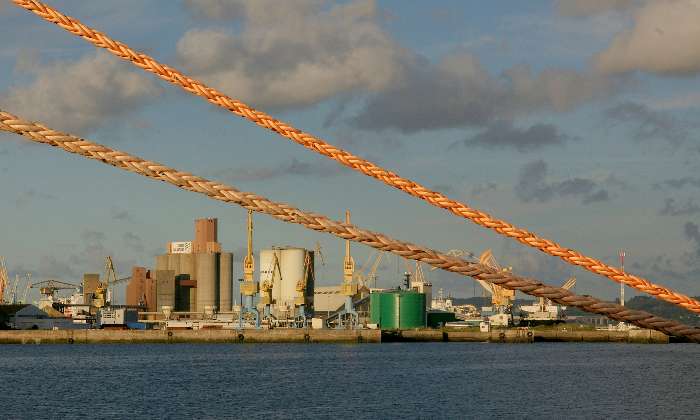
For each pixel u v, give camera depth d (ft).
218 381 447.83
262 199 27.35
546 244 28.35
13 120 26.35
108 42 27.58
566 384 423.64
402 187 28.17
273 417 295.48
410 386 413.80
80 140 26.66
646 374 492.13
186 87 27.91
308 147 28.19
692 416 299.17
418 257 27.27
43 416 305.73
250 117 28.37
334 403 336.70
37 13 26.86
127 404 338.95
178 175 26.89
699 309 27.43
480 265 28.25
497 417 294.87
